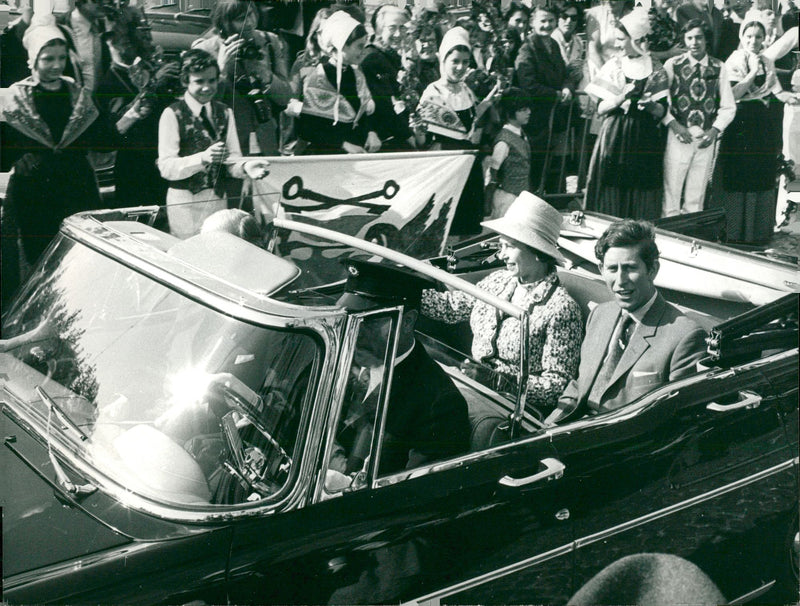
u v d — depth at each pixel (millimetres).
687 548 2678
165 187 4145
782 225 4590
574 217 3934
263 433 2053
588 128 4945
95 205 4086
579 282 3566
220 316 2146
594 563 2471
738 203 4562
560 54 4750
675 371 2830
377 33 4449
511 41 4688
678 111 4637
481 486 2248
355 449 2152
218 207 2787
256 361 2082
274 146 4336
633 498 2510
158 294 2260
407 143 4602
